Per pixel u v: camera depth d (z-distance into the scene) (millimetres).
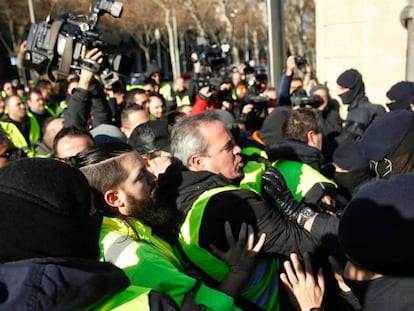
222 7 16438
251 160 2568
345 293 1561
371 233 948
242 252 1432
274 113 3256
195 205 1644
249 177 2166
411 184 952
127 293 958
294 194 2148
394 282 978
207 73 5812
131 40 33062
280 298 1752
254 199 1626
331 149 3842
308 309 1453
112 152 1464
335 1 6652
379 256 944
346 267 1157
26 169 892
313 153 2359
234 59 22000
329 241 1571
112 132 2979
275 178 1887
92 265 912
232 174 1872
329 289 1630
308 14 24375
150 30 26531
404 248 913
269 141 3230
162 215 1602
